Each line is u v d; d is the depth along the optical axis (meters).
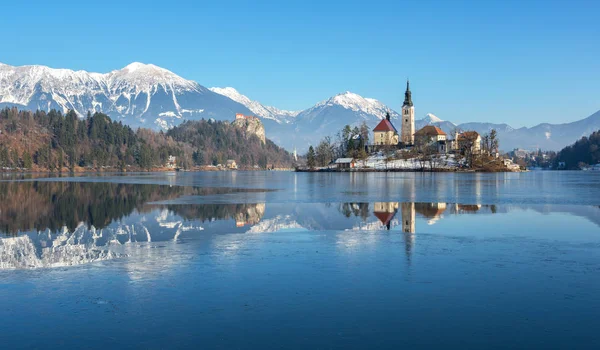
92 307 25.19
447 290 27.66
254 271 31.94
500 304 25.34
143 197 95.19
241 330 22.22
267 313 24.25
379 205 75.62
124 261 35.06
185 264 33.97
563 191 106.31
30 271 32.34
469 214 63.00
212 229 50.53
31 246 41.31
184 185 144.00
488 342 20.91
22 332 22.16
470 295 26.75
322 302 25.77
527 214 62.97
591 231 47.97
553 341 20.95
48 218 61.12
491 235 45.66
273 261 34.75
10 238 45.53
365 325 22.70
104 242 43.00
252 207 73.31
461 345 20.66
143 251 38.66
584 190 110.06
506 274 30.95
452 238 44.03
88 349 20.44
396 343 20.86
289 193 104.38
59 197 95.44
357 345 20.67
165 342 21.03
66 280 30.06
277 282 29.39
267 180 182.88
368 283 29.08
